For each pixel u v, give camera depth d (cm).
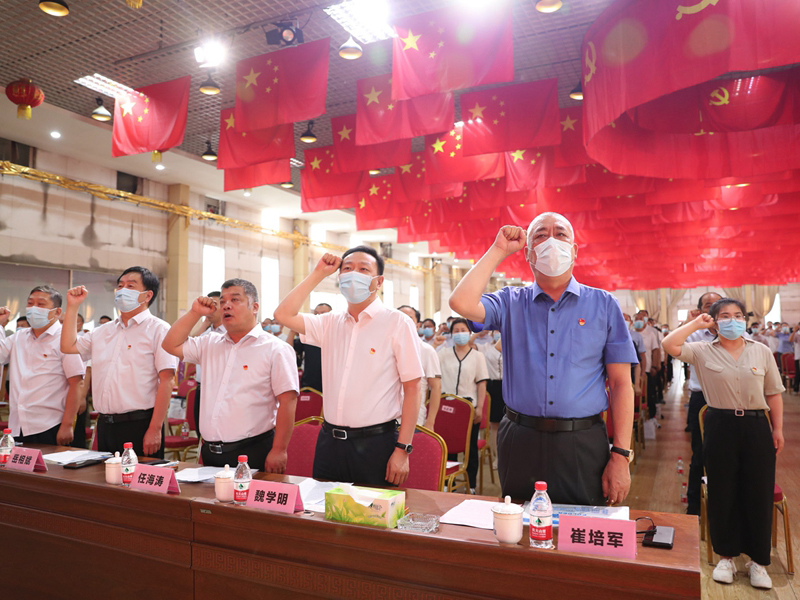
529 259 196
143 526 198
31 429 326
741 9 313
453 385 479
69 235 951
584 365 190
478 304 196
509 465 194
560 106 700
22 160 878
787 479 509
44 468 237
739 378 296
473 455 457
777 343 1456
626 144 506
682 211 837
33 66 625
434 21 431
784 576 305
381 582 158
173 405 621
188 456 611
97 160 970
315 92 481
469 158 655
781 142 528
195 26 543
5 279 869
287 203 1309
